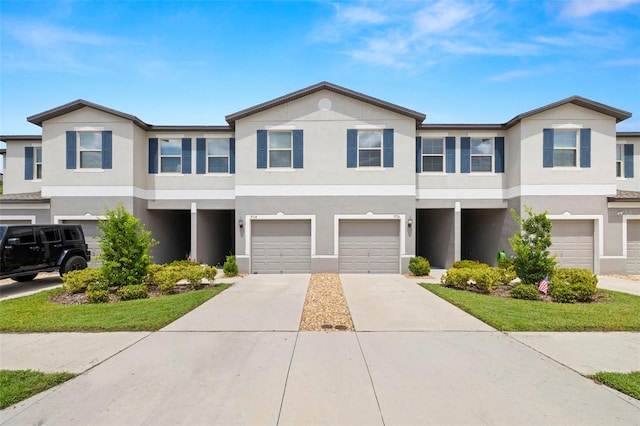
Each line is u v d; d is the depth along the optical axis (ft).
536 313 23.48
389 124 45.14
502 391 13.16
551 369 15.06
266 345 18.01
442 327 21.11
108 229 30.81
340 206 44.93
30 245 34.83
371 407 12.06
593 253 44.96
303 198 45.01
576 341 18.54
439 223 52.95
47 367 15.28
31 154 52.90
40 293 31.12
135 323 21.12
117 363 15.72
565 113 44.83
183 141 49.01
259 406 12.12
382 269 45.09
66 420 11.39
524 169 44.88
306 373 14.66
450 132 48.26
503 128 47.78
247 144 45.50
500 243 49.16
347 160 45.09
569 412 11.79
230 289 33.22
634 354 16.74
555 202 44.62
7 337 19.22
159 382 13.91
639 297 29.32
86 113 46.06
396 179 44.96
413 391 13.15
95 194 45.83
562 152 45.27
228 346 17.85
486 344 18.12
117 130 45.96
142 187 48.03
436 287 33.96
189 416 11.57
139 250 31.35
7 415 11.64
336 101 45.29
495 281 31.96
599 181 44.70
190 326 21.18
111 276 29.94
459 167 48.16
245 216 45.19
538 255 30.37
